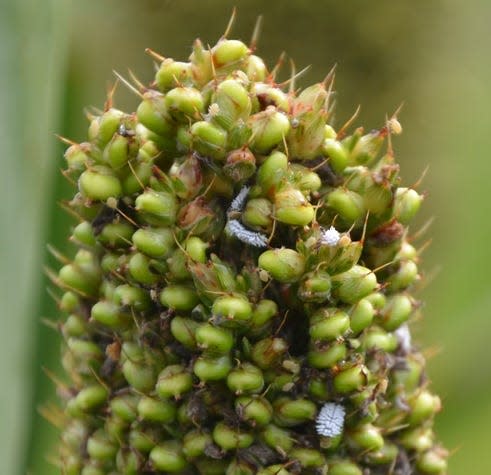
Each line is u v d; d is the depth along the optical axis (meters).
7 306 0.32
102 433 0.30
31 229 0.32
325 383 0.29
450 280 0.41
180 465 0.29
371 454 0.29
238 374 0.29
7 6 0.32
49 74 0.32
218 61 0.29
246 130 0.29
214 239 0.29
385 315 0.30
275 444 0.29
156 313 0.29
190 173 0.29
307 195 0.29
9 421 0.31
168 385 0.29
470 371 0.38
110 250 0.29
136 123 0.29
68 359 0.30
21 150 0.32
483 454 0.38
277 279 0.29
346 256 0.29
